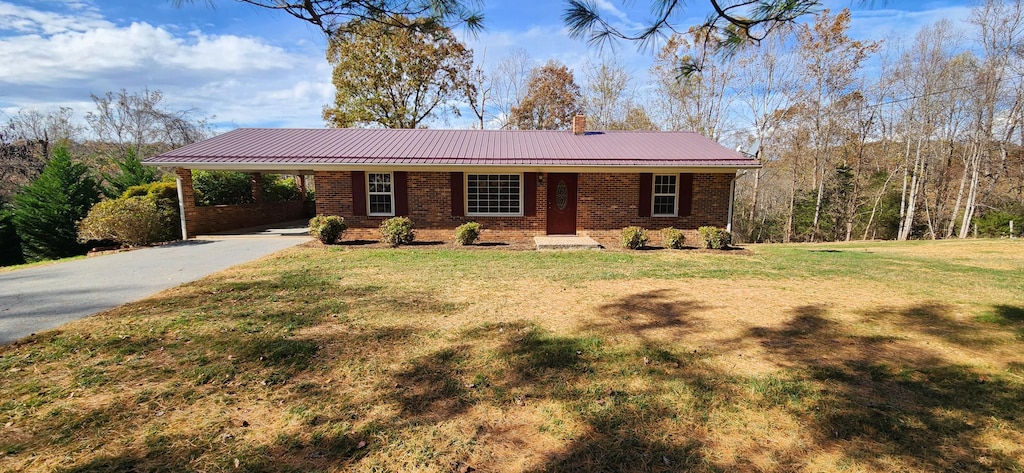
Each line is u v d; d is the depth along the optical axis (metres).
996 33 20.05
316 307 5.45
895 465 2.48
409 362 3.85
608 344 4.32
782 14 3.23
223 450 2.56
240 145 12.72
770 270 8.52
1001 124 21.62
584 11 3.28
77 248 14.70
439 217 12.54
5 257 14.80
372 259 9.13
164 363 3.74
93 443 2.59
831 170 25.64
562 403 3.15
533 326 4.85
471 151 12.68
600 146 13.50
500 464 2.47
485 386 3.41
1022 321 5.19
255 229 14.77
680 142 14.11
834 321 5.17
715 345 4.34
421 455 2.54
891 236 25.45
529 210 12.64
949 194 24.19
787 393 3.33
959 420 2.96
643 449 2.62
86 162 23.03
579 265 8.78
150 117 24.84
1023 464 2.48
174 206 13.12
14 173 20.38
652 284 7.06
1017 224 20.47
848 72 22.45
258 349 4.05
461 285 6.81
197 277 7.18
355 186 12.28
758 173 25.72
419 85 25.22
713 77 24.73
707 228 11.85
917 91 22.56
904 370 3.78
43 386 3.29
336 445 2.63
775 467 2.46
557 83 29.83
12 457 2.45
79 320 4.85
